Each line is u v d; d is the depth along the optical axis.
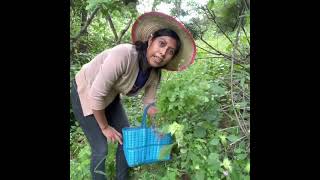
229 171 2.30
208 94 2.77
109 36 5.87
